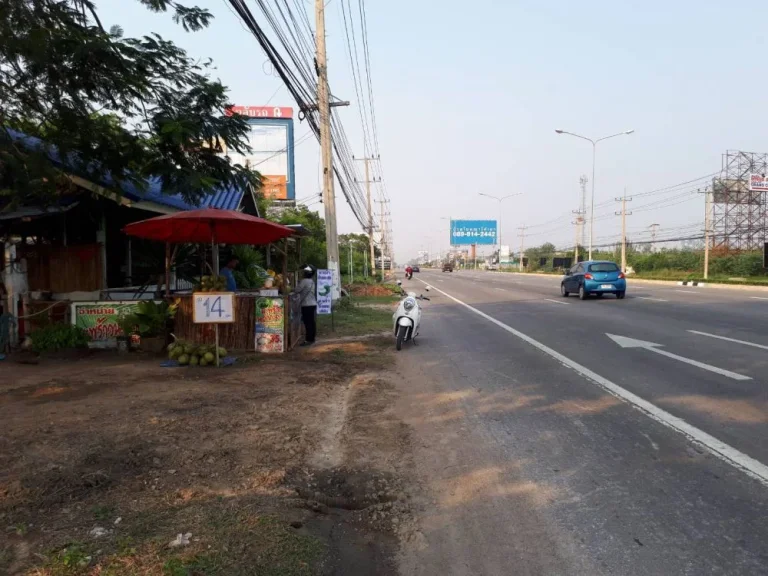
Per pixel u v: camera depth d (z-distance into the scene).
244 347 10.69
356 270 55.84
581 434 5.83
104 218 11.98
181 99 8.22
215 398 7.07
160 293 11.67
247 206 19.78
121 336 10.37
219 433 5.72
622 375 8.47
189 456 5.07
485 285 39.28
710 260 50.12
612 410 6.65
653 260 57.72
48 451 5.07
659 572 3.36
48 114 7.57
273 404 6.90
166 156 8.25
